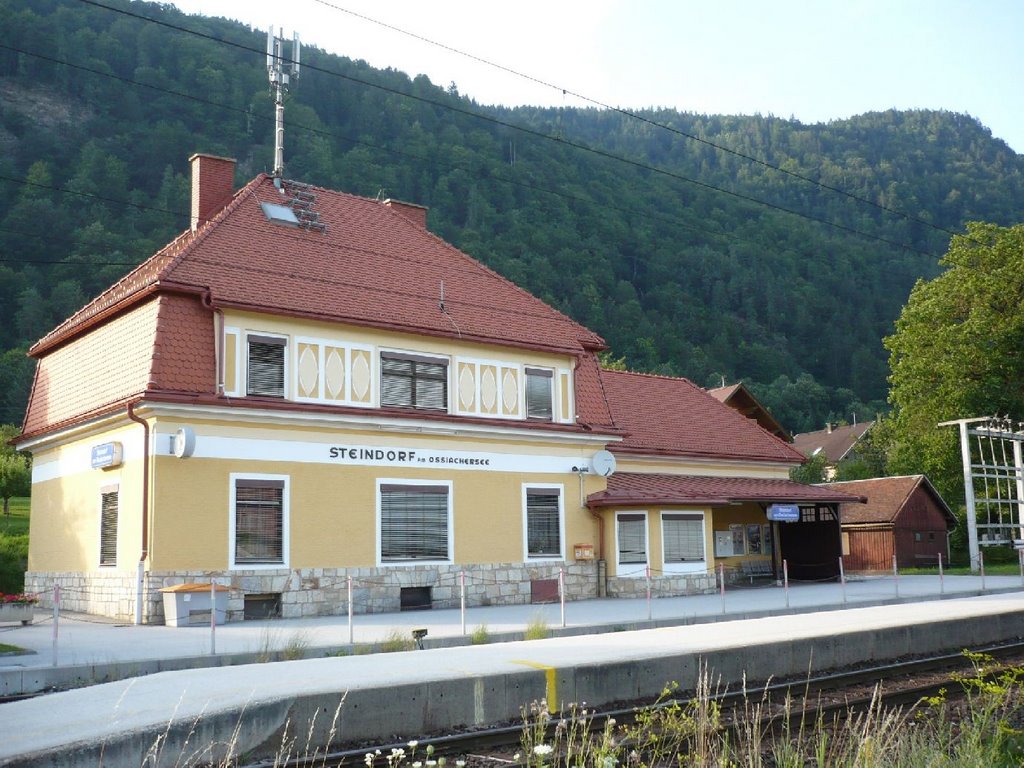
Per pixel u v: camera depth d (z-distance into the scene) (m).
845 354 141.25
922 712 11.65
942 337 50.66
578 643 15.06
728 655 13.51
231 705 9.43
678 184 151.25
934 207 159.25
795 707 11.89
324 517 24.41
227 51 157.50
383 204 31.81
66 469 26.81
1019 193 168.62
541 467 29.20
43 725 9.10
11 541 35.84
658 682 12.59
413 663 12.51
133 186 129.88
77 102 151.62
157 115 145.50
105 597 23.67
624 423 35.72
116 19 165.50
